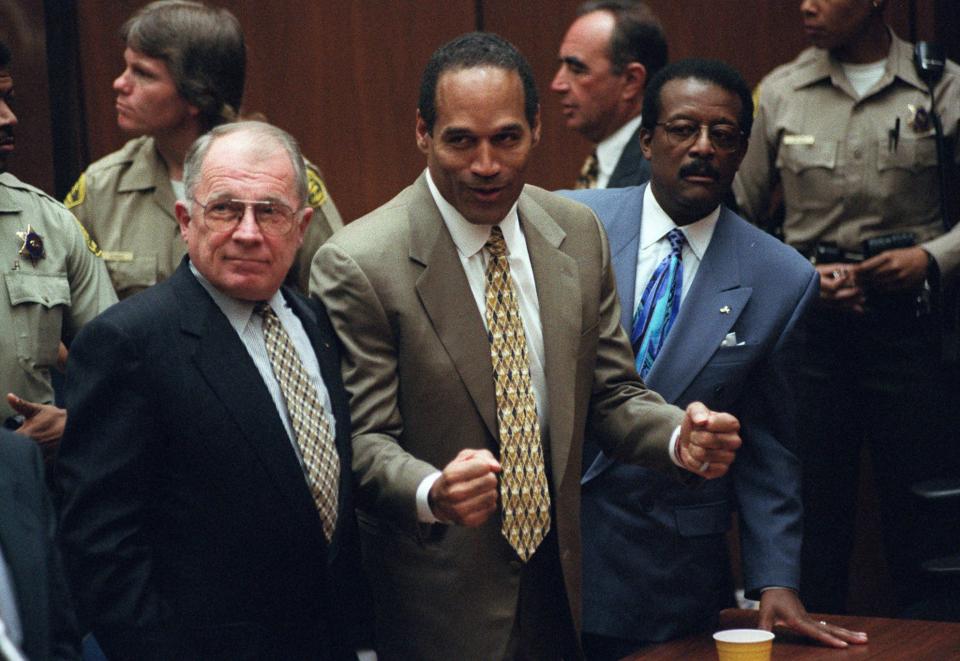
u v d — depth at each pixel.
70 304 5.04
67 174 8.30
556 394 4.22
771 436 4.90
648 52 6.93
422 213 4.23
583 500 4.91
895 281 6.29
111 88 8.38
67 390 3.77
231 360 3.82
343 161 8.45
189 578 3.74
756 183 6.80
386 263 4.15
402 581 4.20
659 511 4.82
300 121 8.47
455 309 4.17
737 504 4.89
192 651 3.71
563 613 4.29
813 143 6.57
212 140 3.92
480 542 4.17
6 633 3.13
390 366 4.14
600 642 4.90
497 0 8.23
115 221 5.96
